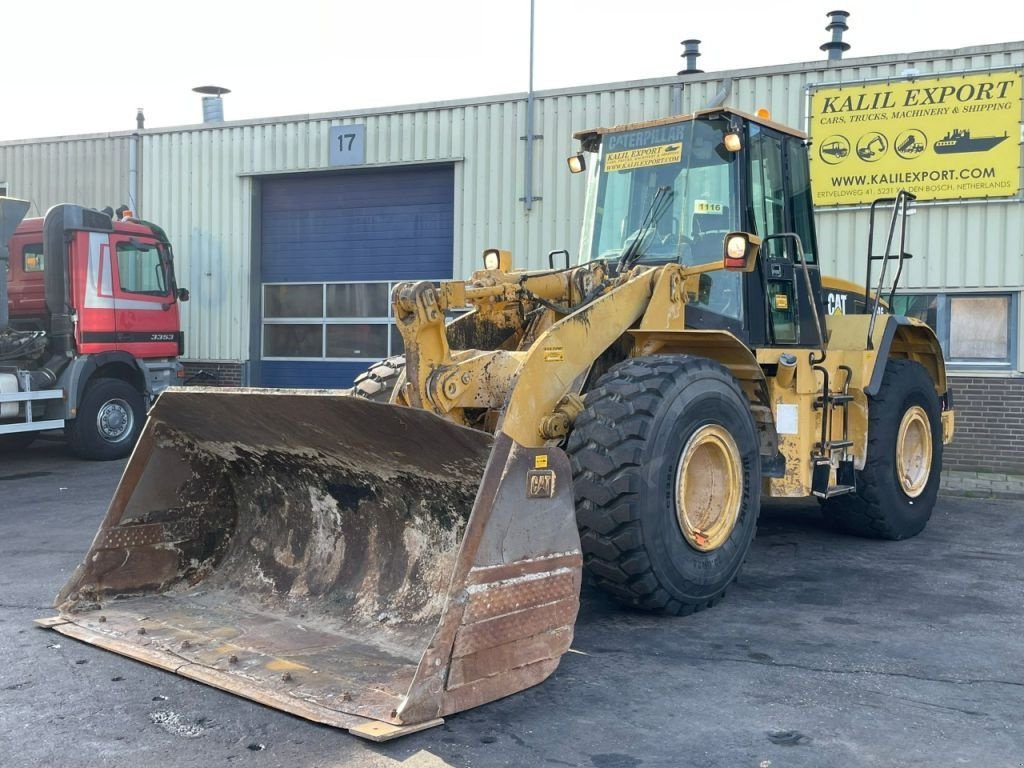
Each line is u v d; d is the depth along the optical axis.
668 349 5.42
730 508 5.11
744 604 5.26
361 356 14.06
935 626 4.88
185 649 4.23
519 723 3.61
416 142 13.12
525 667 3.88
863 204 10.77
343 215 14.04
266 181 14.49
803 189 6.58
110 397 11.63
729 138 5.57
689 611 4.97
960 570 6.12
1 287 10.58
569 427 4.70
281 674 3.92
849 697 3.90
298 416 4.35
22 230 11.71
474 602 3.65
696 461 5.02
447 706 3.58
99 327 11.46
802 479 5.80
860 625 4.88
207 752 3.35
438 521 4.45
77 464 11.23
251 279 14.45
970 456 10.51
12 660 4.24
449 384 4.33
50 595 5.39
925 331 7.58
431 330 4.33
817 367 5.95
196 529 5.18
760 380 5.64
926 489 7.38
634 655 4.38
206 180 14.55
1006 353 10.40
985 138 10.25
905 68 10.55
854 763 3.30
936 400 7.52
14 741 3.44
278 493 5.07
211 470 5.22
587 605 5.18
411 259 13.65
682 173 6.00
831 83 10.85
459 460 4.06
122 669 4.12
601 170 6.37
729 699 3.87
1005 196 10.20
